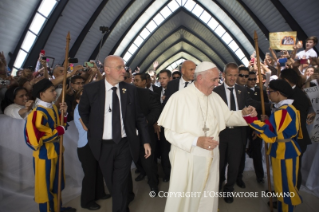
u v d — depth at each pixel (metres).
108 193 2.99
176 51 26.88
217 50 21.50
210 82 1.93
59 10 10.54
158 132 3.13
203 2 15.98
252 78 3.51
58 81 3.02
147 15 16.59
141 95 2.85
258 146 3.22
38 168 2.19
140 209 2.62
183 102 2.02
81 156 2.54
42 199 2.21
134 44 19.23
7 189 2.48
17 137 2.60
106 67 2.10
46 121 2.16
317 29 10.44
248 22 14.24
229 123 2.21
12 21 9.26
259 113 3.21
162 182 3.31
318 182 3.00
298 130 2.24
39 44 10.78
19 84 3.07
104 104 2.13
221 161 2.69
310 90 2.82
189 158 1.96
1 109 2.76
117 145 2.16
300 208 2.61
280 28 12.32
